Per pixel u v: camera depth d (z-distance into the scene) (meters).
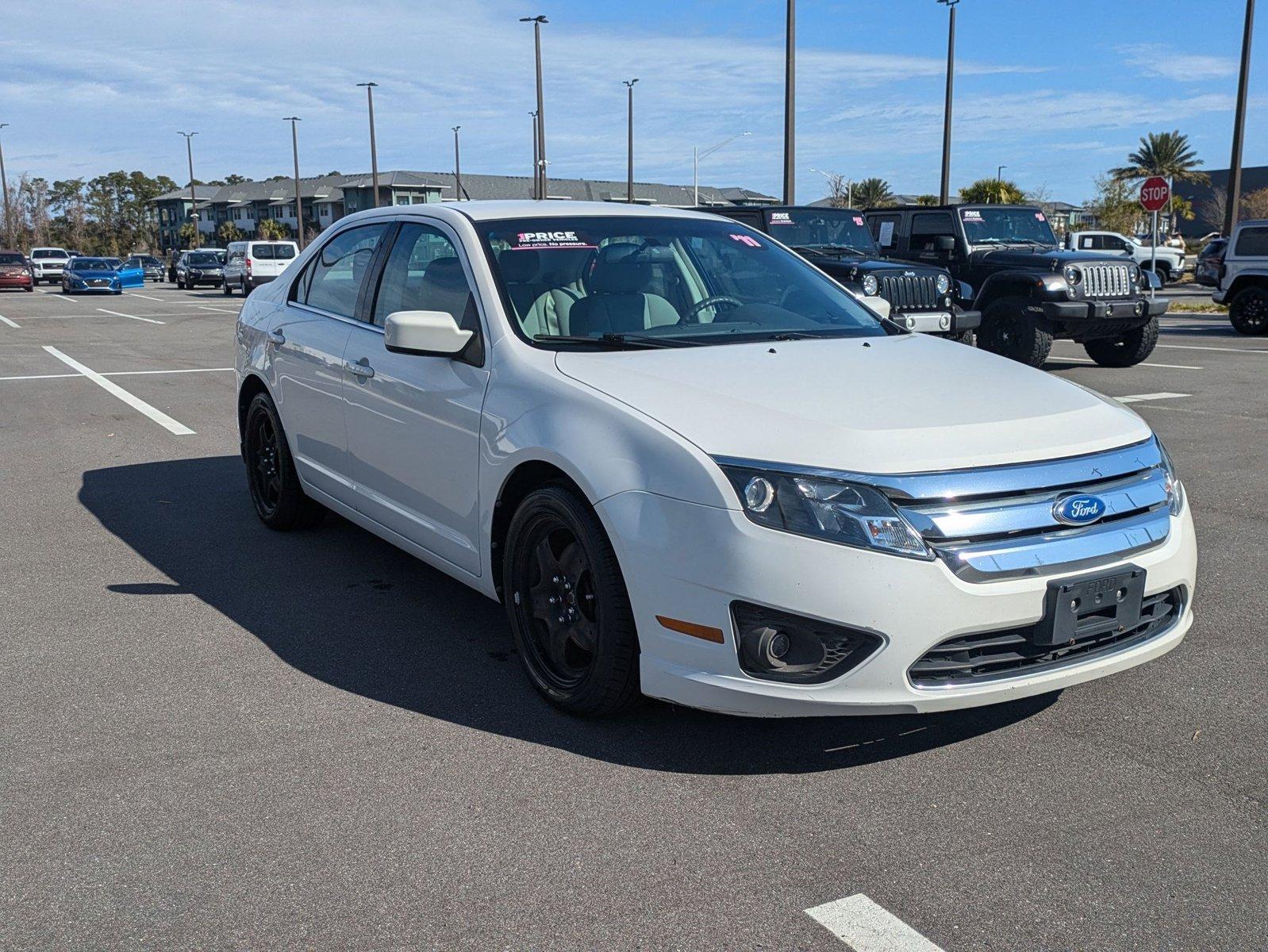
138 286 46.56
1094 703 3.76
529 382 3.70
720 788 3.17
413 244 4.65
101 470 7.50
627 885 2.68
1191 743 3.45
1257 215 54.53
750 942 2.46
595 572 3.37
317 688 3.87
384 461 4.55
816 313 4.48
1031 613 3.05
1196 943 2.46
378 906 2.60
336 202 102.38
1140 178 61.38
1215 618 4.61
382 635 4.39
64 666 4.07
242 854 2.82
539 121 42.09
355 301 4.96
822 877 2.72
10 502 6.58
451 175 96.00
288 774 3.24
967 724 3.59
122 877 2.72
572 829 2.94
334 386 4.89
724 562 3.04
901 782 3.20
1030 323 12.46
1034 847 2.85
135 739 3.46
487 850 2.84
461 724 3.58
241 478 7.25
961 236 13.83
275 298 5.79
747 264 4.67
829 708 3.02
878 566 2.95
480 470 3.87
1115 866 2.77
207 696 3.80
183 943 2.46
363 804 3.07
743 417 3.25
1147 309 12.52
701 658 3.13
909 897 2.63
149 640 4.32
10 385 12.02
